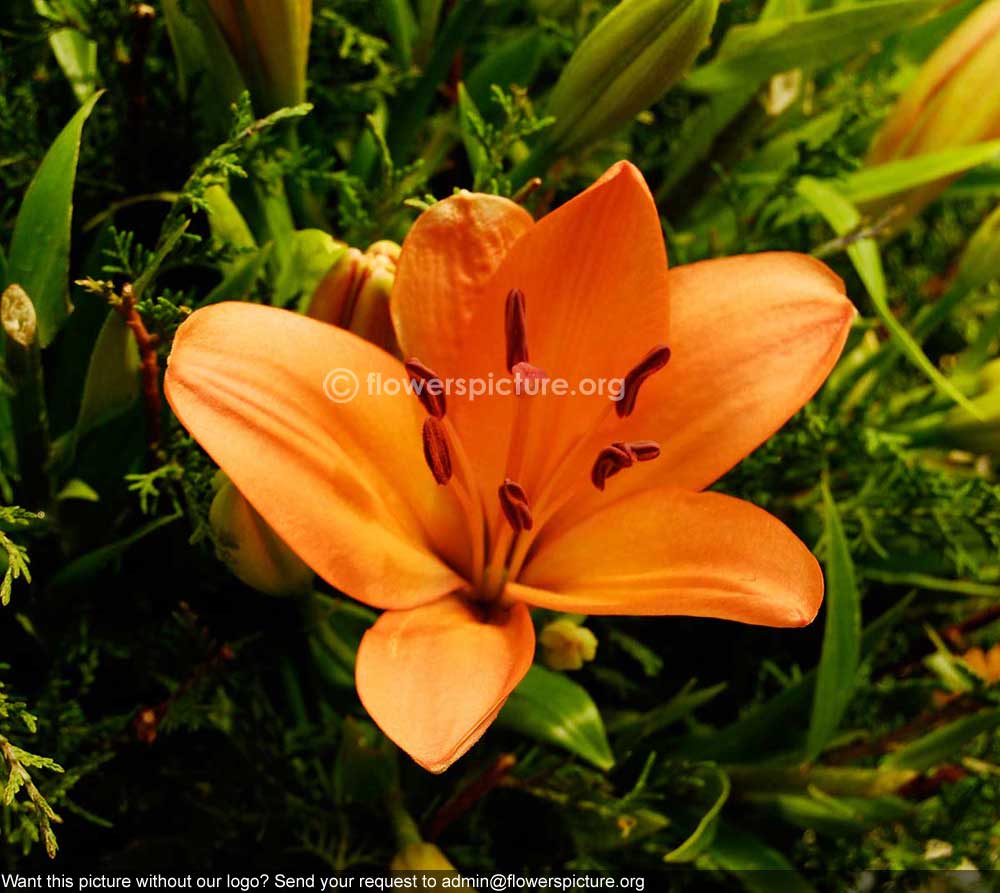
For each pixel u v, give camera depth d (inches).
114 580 17.8
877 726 20.5
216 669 17.3
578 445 16.3
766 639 20.8
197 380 14.5
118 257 16.3
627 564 16.0
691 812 18.8
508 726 17.6
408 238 15.8
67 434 17.0
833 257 21.4
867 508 19.9
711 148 20.8
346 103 19.3
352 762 17.7
